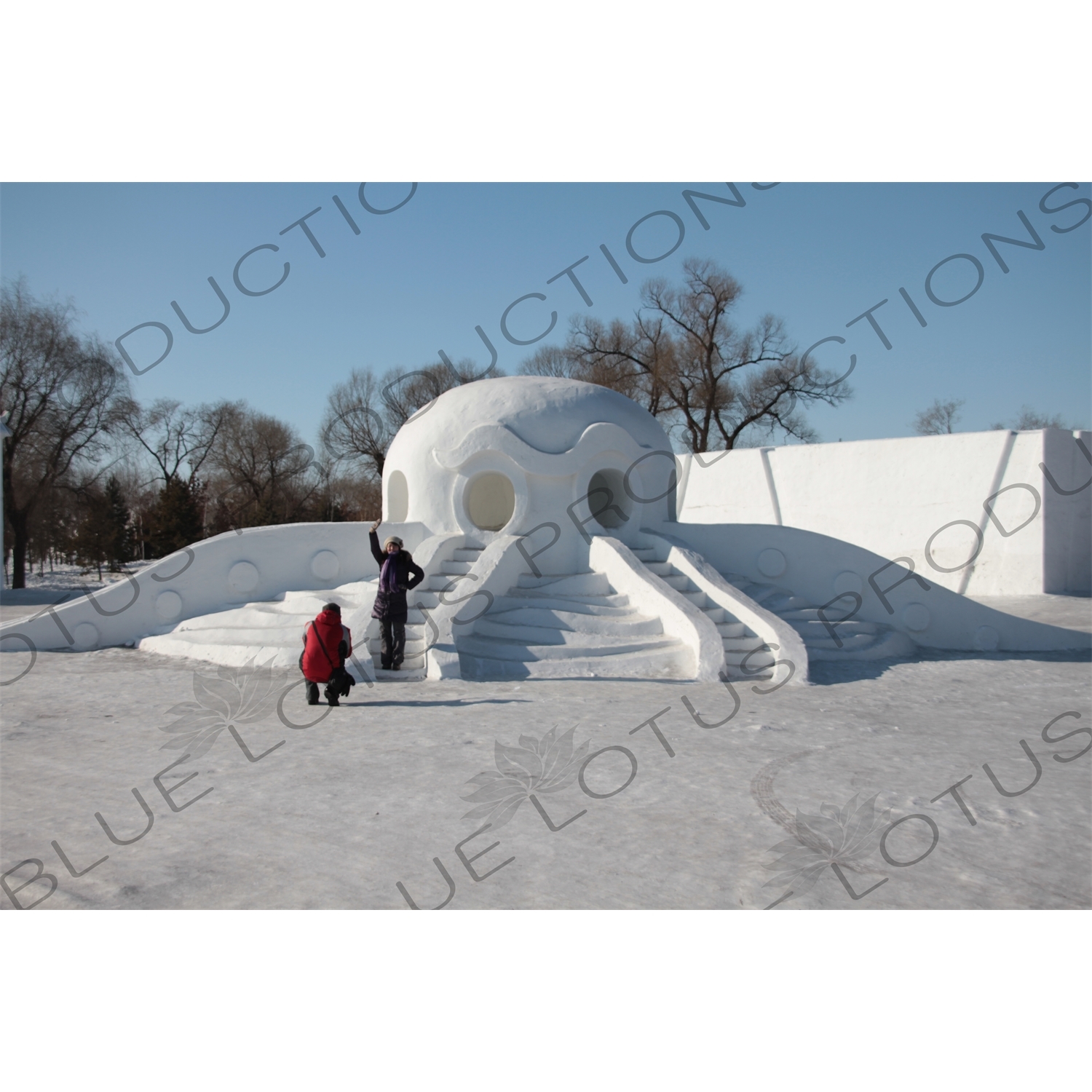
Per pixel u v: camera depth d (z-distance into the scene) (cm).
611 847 481
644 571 1148
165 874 445
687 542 1323
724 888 431
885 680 1022
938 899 421
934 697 919
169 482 3638
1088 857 472
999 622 1301
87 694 905
